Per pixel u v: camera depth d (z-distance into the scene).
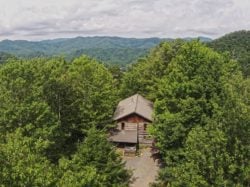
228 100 29.84
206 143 29.67
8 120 43.25
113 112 69.62
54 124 46.50
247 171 27.98
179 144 46.19
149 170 56.56
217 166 28.83
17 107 43.59
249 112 28.86
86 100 58.06
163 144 47.22
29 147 27.33
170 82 50.53
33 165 23.97
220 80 46.12
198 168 29.50
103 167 36.19
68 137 55.56
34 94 46.25
